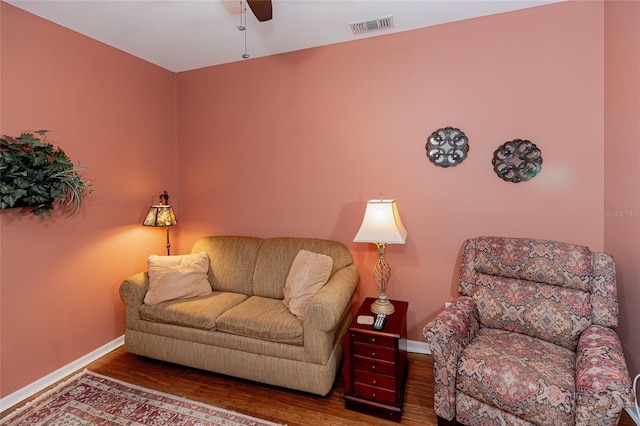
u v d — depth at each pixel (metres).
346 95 2.75
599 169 2.16
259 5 1.75
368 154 2.71
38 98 2.19
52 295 2.29
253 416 1.90
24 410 1.98
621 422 1.80
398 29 2.53
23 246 2.12
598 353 1.46
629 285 1.88
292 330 2.03
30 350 2.17
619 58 1.95
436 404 1.71
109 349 2.70
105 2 2.08
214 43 2.70
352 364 1.95
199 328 2.26
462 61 2.43
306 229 2.95
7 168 1.92
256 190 3.10
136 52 2.85
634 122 1.81
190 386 2.20
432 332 1.69
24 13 2.11
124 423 1.85
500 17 2.33
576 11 2.17
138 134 2.95
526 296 1.93
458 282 2.30
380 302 2.21
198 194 3.33
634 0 1.79
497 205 2.40
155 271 2.54
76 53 2.42
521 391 1.45
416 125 2.57
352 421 1.87
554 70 2.23
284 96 2.95
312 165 2.89
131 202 2.90
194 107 3.30
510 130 2.34
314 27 2.47
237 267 2.81
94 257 2.58
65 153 2.35
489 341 1.82
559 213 2.26
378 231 2.08
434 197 2.55
